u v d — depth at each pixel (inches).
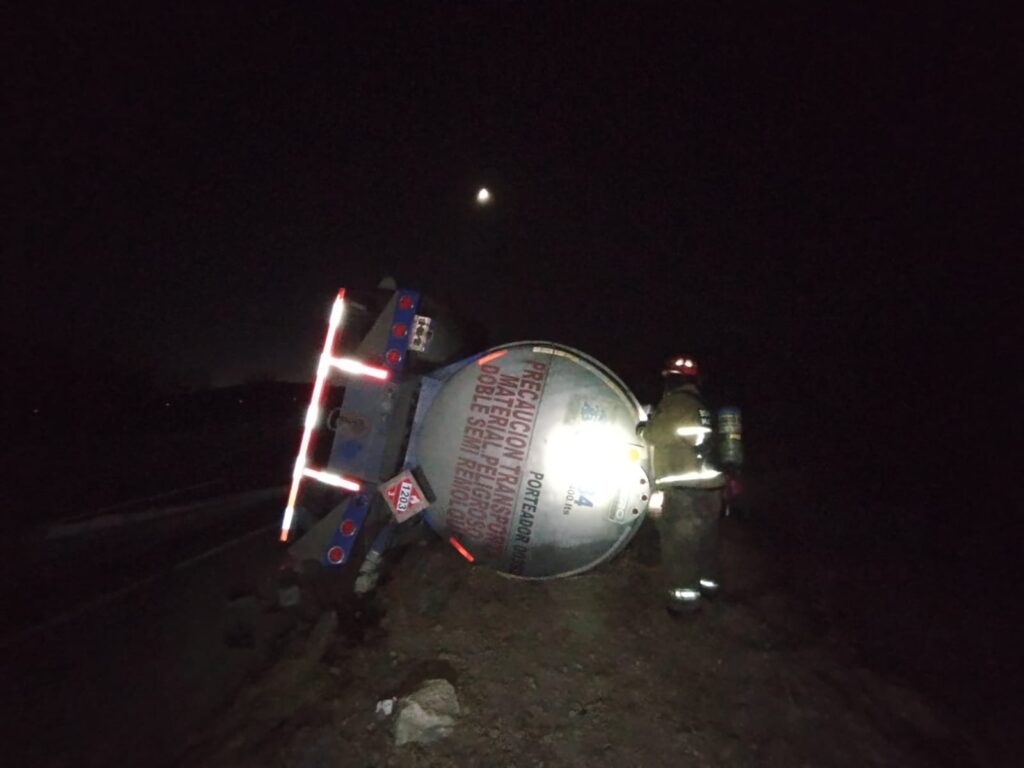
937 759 149.5
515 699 166.7
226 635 225.1
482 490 206.4
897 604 205.3
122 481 455.2
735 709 163.2
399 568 227.3
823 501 285.3
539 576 207.3
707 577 194.9
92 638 224.8
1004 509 266.4
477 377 208.4
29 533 335.0
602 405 201.8
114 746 175.0
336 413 223.3
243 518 360.5
